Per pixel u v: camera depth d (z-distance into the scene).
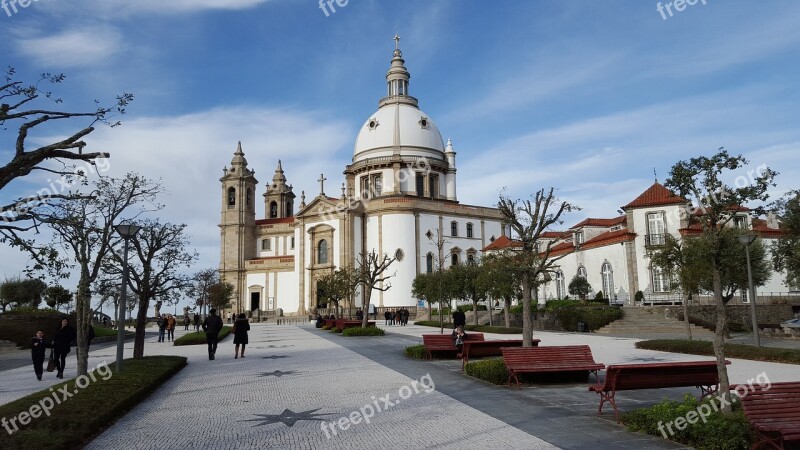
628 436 9.92
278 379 18.33
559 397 13.73
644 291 45.53
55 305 56.38
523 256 19.78
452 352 23.14
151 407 13.84
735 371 18.12
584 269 52.81
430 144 89.12
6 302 58.03
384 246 77.56
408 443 9.85
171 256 25.59
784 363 20.16
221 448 9.89
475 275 47.28
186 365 23.06
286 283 86.75
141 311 23.81
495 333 41.00
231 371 20.78
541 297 61.03
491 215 87.25
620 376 11.24
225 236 90.88
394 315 61.72
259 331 51.09
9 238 10.42
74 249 19.02
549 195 19.84
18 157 9.45
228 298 79.75
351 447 9.74
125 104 10.91
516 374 15.41
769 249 39.34
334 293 54.69
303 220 83.00
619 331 38.44
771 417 8.59
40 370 19.55
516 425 10.91
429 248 79.62
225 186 92.31
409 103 92.38
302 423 11.74
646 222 46.41
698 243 23.98
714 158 11.76
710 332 36.72
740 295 45.28
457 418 11.70
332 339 36.94
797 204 32.38
